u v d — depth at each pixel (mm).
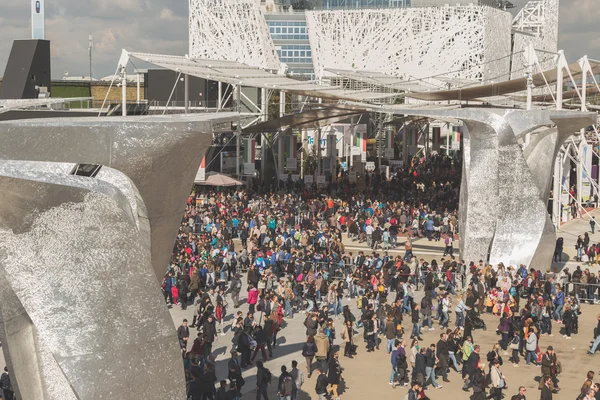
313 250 40375
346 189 61375
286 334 31344
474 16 106438
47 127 18797
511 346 28438
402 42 107750
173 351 16875
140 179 19672
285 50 136000
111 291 16359
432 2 110875
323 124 72625
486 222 39750
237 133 65062
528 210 39688
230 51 95688
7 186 15438
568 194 59531
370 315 29688
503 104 87000
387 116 92250
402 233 52719
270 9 137250
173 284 35125
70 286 16156
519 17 137750
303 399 24375
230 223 48906
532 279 35969
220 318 31312
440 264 44000
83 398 15969
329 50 109750
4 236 15891
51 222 16062
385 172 75812
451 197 58188
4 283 16266
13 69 71000
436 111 41312
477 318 32500
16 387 16500
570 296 34000
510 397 24938
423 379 25391
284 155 76438
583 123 39969
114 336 16312
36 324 15977
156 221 20547
